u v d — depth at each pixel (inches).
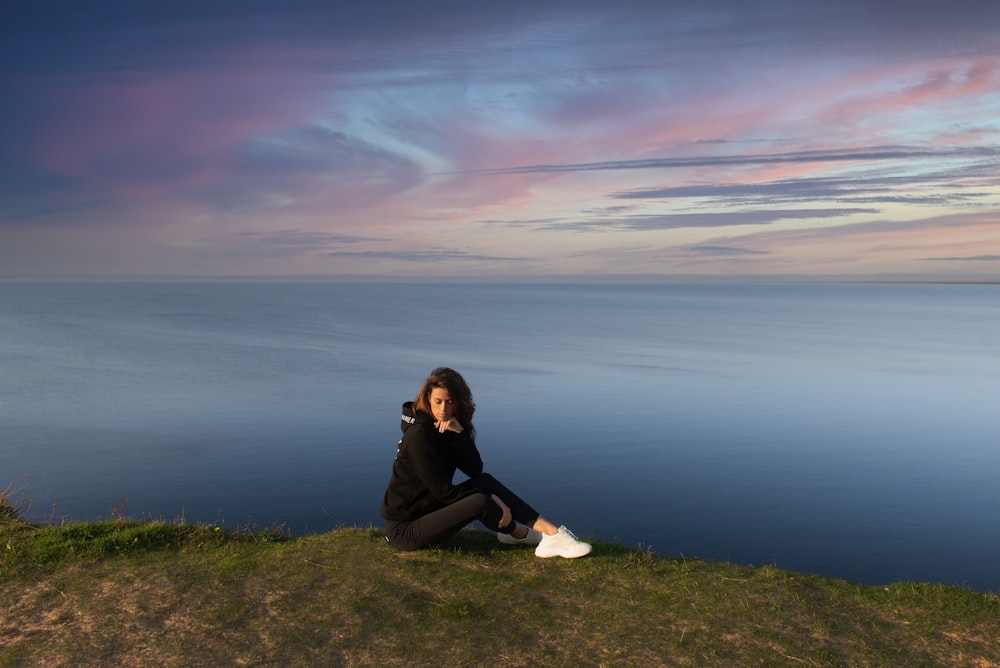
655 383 2972.4
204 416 2129.7
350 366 3708.2
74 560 213.6
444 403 210.4
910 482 1302.9
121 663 154.9
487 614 179.6
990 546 940.6
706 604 187.3
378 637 167.3
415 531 215.8
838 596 194.4
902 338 6811.0
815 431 1865.2
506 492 219.6
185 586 195.0
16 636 167.2
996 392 2839.6
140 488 1204.5
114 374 3309.5
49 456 1507.1
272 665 154.3
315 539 233.8
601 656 159.9
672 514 1072.2
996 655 163.8
